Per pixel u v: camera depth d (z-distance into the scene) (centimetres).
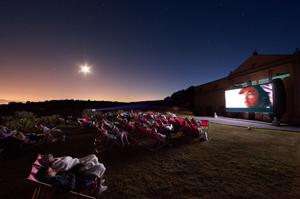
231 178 382
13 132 611
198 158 517
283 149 601
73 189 269
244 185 350
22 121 1056
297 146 640
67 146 663
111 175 406
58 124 1246
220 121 1581
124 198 312
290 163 464
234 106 1861
